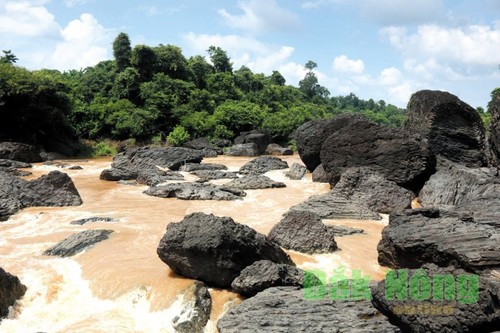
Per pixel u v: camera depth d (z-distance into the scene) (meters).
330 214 22.09
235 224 14.35
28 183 24.52
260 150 54.66
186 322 12.68
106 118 58.50
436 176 24.94
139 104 66.44
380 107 170.25
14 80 47.28
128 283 14.34
